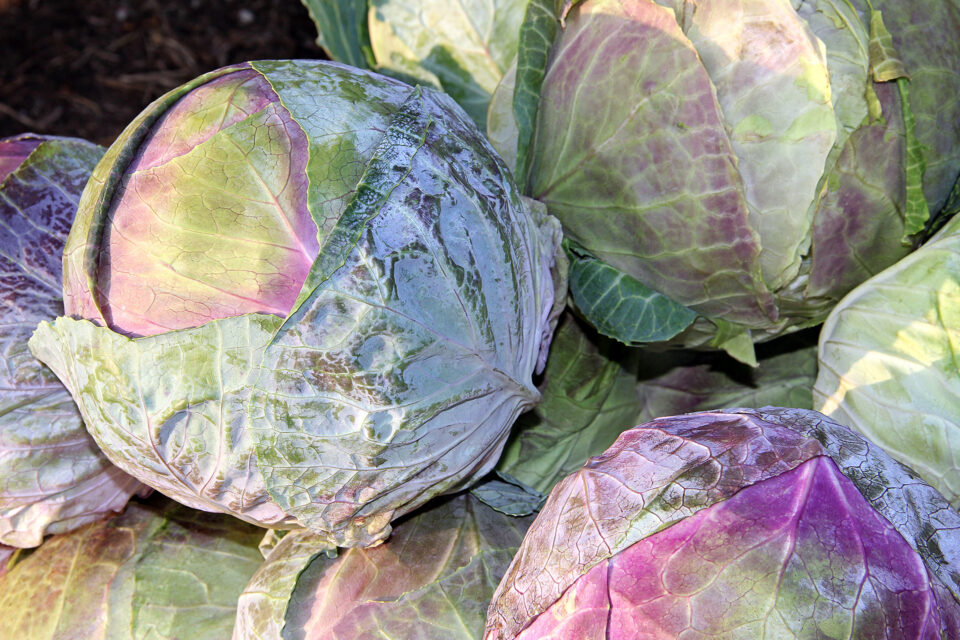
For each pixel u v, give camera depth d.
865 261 0.74
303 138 0.68
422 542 0.73
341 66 0.72
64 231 0.77
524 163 0.77
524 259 0.71
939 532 0.65
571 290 0.77
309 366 0.65
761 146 0.71
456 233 0.67
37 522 0.77
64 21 1.58
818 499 0.65
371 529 0.70
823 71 0.70
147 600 0.76
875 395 0.72
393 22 0.85
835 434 0.68
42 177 0.77
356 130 0.68
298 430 0.66
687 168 0.72
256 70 0.70
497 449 0.73
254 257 0.67
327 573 0.72
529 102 0.77
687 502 0.65
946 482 0.71
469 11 0.83
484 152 0.71
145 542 0.79
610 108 0.73
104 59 1.57
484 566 0.72
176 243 0.67
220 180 0.67
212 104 0.69
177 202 0.68
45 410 0.75
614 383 0.84
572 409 0.82
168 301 0.67
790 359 0.84
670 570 0.64
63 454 0.76
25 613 0.77
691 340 0.79
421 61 0.85
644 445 0.68
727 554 0.64
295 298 0.67
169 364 0.66
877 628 0.63
